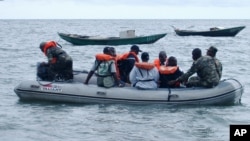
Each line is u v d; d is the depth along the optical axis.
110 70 12.14
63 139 9.02
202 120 10.66
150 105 11.88
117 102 11.98
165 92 11.92
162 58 12.48
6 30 86.06
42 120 10.50
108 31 81.81
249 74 19.67
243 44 41.81
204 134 9.49
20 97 12.48
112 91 12.02
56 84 12.27
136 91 11.98
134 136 9.28
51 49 12.60
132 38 34.66
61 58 12.54
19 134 9.36
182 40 47.12
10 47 37.28
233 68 22.09
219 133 9.57
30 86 12.33
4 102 12.51
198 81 12.24
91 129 9.78
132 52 12.67
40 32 75.75
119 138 9.12
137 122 10.41
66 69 12.66
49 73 12.67
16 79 17.39
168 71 12.15
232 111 11.62
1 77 17.95
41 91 12.24
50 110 11.50
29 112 11.27
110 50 12.40
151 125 10.16
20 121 10.40
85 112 11.30
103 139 9.05
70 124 10.16
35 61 25.05
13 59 26.25
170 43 42.47
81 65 23.48
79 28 104.19
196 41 45.69
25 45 40.19
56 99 12.22
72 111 11.41
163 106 11.87
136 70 12.12
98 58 12.19
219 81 12.39
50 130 9.66
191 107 11.91
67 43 41.16
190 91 12.01
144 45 38.66
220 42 44.28
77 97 12.09
